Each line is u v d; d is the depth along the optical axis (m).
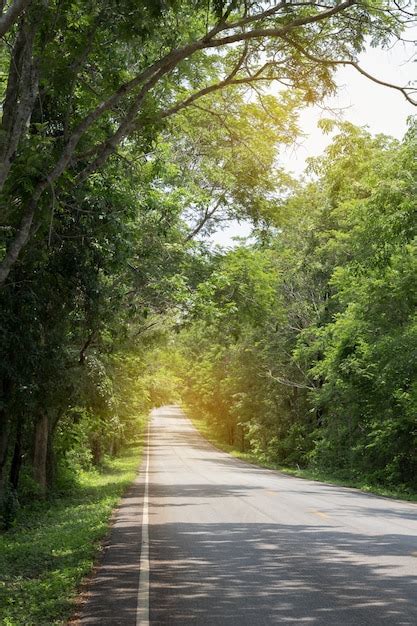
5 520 19.56
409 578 9.52
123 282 23.16
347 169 40.84
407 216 22.73
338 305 46.78
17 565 11.74
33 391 19.94
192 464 53.38
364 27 12.54
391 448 34.25
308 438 55.88
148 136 13.42
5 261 10.52
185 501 22.84
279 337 52.91
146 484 32.22
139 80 11.43
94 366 26.98
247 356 61.12
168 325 31.36
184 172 24.53
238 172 26.05
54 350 20.59
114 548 12.62
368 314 32.28
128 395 46.91
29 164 10.33
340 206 41.41
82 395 26.70
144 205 21.31
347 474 40.78
